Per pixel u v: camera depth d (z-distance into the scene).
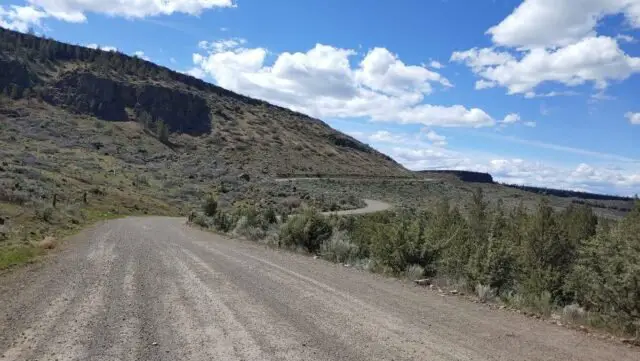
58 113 158.75
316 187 116.94
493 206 56.00
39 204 35.19
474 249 13.45
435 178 194.12
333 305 8.43
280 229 22.28
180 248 18.14
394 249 14.19
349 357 5.61
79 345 5.77
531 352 6.07
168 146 161.50
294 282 10.80
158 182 93.75
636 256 7.74
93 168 87.56
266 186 103.44
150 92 193.25
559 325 7.73
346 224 27.72
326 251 17.75
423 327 7.11
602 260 8.43
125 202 63.06
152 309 7.74
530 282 12.77
